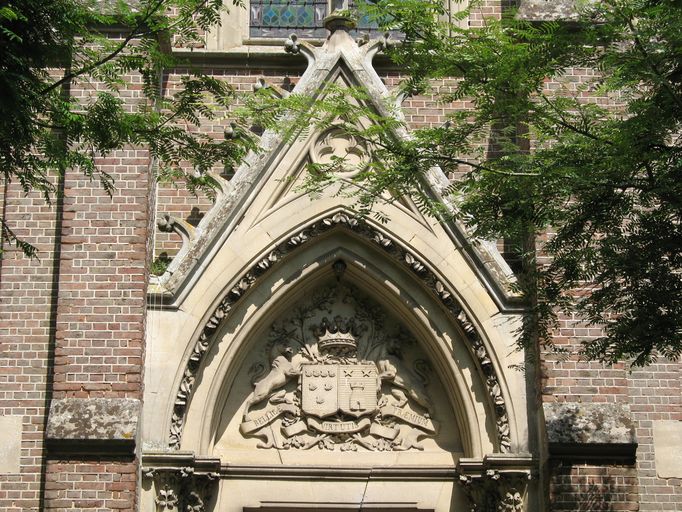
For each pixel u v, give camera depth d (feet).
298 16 76.84
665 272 54.90
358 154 70.54
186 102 55.93
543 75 55.11
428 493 68.44
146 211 67.21
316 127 65.57
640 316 54.80
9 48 50.93
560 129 56.54
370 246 69.72
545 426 64.95
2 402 66.13
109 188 55.83
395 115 62.39
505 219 56.18
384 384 70.23
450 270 68.69
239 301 68.64
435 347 69.31
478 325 68.08
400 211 69.41
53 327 67.10
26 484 65.21
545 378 65.82
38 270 67.67
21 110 50.37
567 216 55.42
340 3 74.02
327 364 70.18
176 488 65.67
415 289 69.62
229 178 72.02
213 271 68.08
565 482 64.18
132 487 63.26
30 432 65.82
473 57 54.85
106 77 54.54
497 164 57.00
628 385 67.51
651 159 53.67
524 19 69.36
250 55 73.97
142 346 65.82
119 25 69.36
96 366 64.85
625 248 55.36
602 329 62.69
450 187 60.13
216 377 67.92
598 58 55.47
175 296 67.56
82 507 62.90
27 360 66.64
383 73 74.08
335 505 68.23
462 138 56.70
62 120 52.49
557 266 56.90
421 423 69.62
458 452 69.26
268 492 68.23
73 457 63.46
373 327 70.85
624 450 64.49
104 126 53.36
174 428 66.28
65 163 53.36
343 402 69.46
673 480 66.54
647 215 54.90
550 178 54.19
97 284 66.03
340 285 71.10
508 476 65.98
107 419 63.72
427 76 59.47
